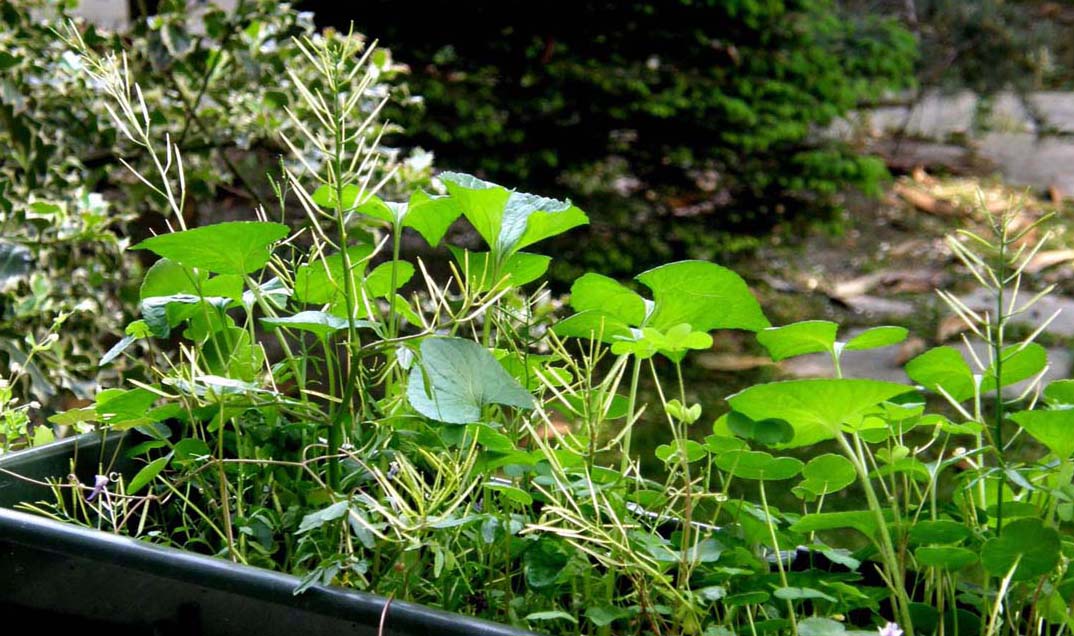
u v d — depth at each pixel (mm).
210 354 774
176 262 726
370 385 758
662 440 1854
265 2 1732
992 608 656
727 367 2256
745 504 676
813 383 595
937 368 689
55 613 630
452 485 634
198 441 704
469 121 2707
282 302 759
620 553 629
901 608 625
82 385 1466
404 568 644
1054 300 2629
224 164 1941
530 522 709
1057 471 649
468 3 2740
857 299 2695
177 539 798
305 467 679
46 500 763
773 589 646
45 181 1600
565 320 698
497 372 636
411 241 2725
